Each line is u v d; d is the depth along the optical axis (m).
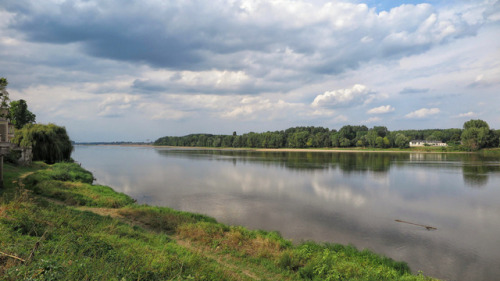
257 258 13.87
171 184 41.62
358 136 183.25
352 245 18.83
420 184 42.88
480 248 19.08
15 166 37.22
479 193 36.78
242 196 33.53
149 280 8.30
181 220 19.55
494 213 27.52
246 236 16.97
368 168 64.12
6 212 11.80
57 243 9.40
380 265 14.61
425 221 24.88
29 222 11.05
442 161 83.44
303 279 11.98
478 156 106.94
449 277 15.38
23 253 7.75
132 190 36.69
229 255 14.15
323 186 40.66
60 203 21.80
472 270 16.12
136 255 9.95
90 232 12.45
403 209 28.70
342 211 27.48
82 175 38.34
